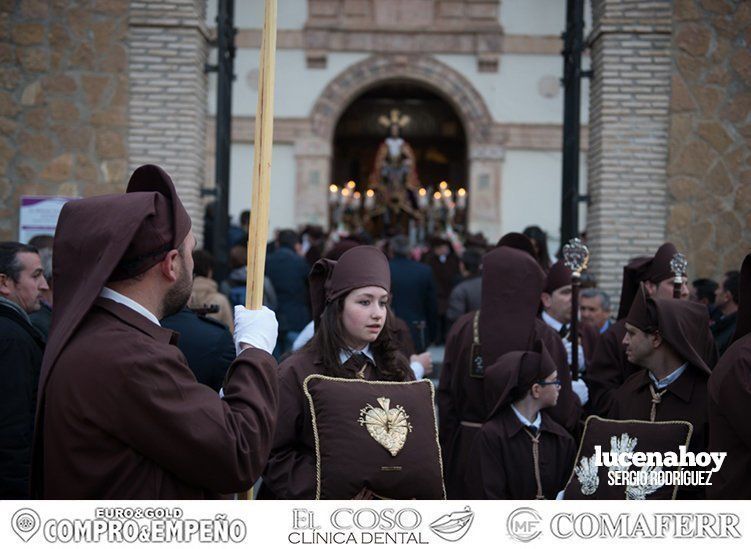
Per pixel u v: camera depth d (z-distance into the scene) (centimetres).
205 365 384
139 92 848
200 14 885
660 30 839
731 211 838
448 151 2795
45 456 211
